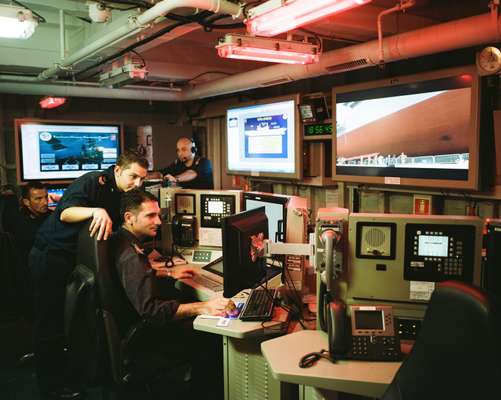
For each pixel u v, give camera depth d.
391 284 1.89
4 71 4.95
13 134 5.75
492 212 3.21
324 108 4.18
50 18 3.98
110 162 5.89
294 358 1.75
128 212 2.38
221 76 5.46
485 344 1.05
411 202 3.71
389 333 1.76
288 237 2.53
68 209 2.53
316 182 4.43
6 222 3.59
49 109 5.95
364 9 3.19
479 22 2.70
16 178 5.62
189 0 2.26
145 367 2.26
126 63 3.75
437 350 1.17
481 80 3.00
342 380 1.59
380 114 3.65
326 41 4.22
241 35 2.70
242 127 5.10
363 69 4.44
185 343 2.43
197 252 3.25
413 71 3.97
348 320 1.79
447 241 1.81
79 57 3.53
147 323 2.24
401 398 1.24
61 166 5.55
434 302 1.21
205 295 2.57
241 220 2.21
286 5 2.15
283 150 4.59
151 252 3.44
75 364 2.33
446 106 3.20
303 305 2.38
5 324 3.98
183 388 2.87
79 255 2.39
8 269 3.58
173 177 4.51
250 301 2.29
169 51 4.86
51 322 2.86
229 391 2.38
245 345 2.26
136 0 2.85
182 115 6.72
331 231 1.89
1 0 3.32
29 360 3.25
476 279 1.79
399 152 3.54
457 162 3.17
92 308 2.21
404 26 3.46
